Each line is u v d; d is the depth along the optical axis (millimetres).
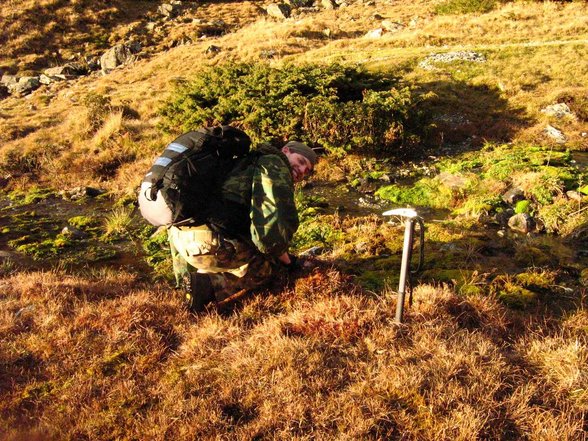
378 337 3855
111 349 4141
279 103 10430
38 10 27953
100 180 10734
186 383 3645
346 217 7414
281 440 3127
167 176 3814
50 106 17906
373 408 3256
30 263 6848
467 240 6105
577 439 3025
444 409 3229
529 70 13562
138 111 13891
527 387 3354
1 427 3330
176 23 28844
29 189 10492
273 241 3879
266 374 3621
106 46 26359
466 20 21234
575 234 6434
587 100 11617
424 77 13641
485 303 4328
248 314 4453
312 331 4012
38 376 3881
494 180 8016
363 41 19484
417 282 5023
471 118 11523
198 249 4047
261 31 24219
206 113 10812
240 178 3998
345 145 9938
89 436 3266
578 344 3656
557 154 8961
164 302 4797
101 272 6359
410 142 10117
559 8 21562
